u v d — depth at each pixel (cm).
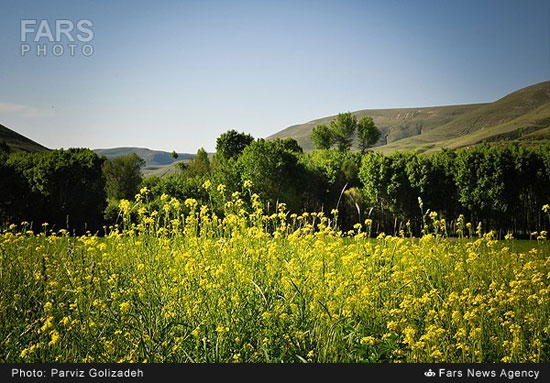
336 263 805
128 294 609
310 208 5066
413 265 812
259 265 665
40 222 3928
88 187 4434
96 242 796
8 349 514
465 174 4294
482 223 4278
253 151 4753
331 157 5656
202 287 585
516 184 4103
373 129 11212
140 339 521
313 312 591
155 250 756
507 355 582
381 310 657
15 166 4281
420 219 4444
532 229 4006
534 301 679
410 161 4616
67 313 604
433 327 549
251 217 926
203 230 869
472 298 662
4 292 631
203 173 7181
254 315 564
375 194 4609
